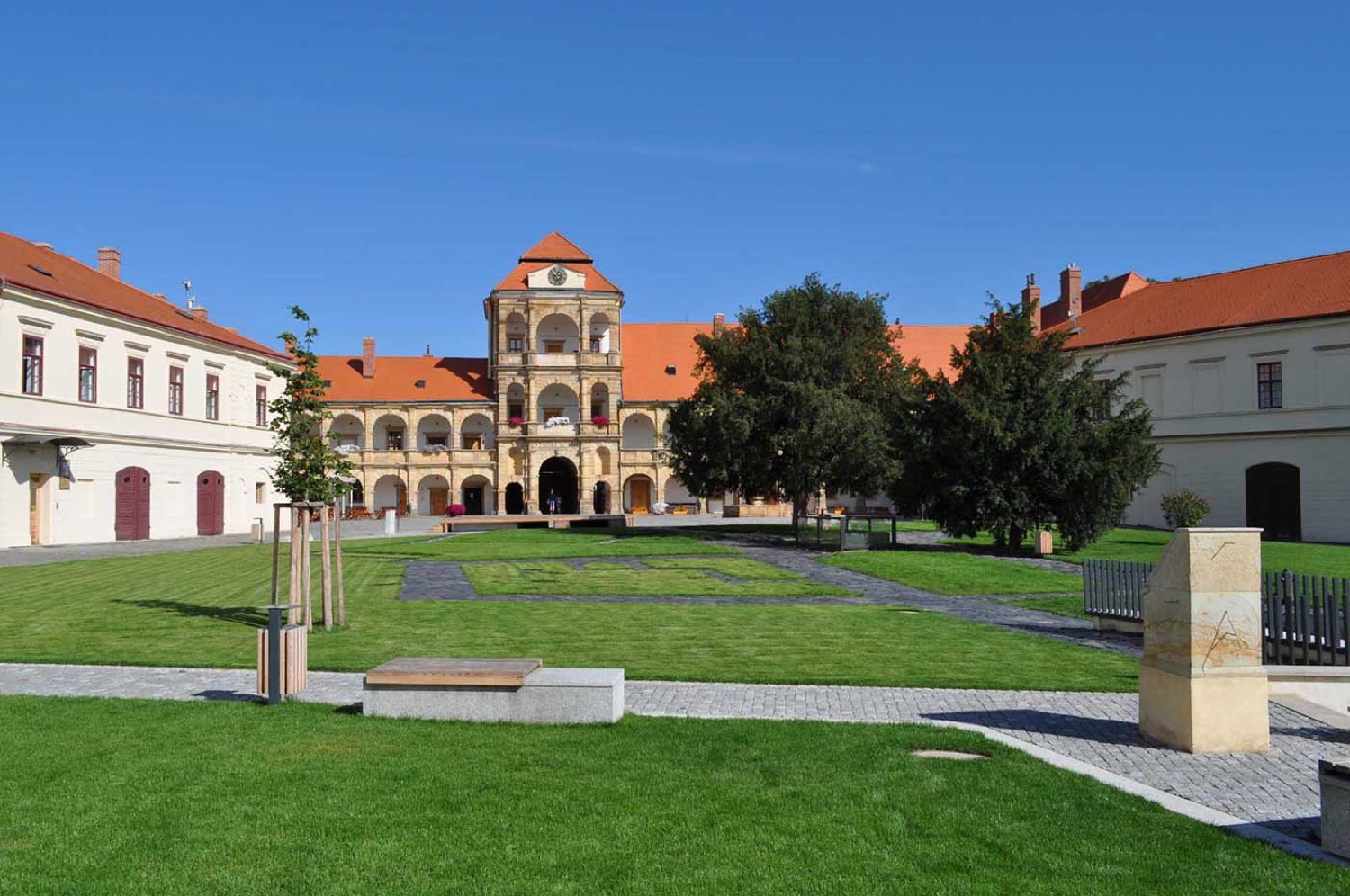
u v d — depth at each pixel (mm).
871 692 12328
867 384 45500
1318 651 13578
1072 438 33031
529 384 76500
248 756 8648
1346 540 43812
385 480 78688
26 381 39312
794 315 45219
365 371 80438
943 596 24266
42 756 8633
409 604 20625
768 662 14281
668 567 30234
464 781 7906
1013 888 5918
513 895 5703
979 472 34500
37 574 26812
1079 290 66562
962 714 11109
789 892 5797
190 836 6633
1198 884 6039
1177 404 49969
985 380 34000
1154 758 9297
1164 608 9914
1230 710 9516
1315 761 9203
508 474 76750
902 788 7879
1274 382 46812
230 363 53062
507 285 77500
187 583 24453
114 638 16047
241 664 13789
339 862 6188
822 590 24312
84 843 6496
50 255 46375
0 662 13938
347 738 9320
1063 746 9758
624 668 13750
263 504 56094
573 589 23906
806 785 7914
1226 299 50562
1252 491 47281
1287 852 6660
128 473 44781
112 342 43938
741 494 47219
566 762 8523
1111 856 6469
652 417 79125
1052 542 35656
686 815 7137
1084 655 15195
